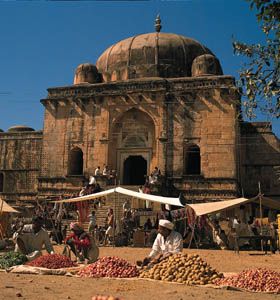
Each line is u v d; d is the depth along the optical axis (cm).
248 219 3128
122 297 880
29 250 1465
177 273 1116
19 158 4828
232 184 3734
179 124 3962
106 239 2992
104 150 4091
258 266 1761
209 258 2077
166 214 2905
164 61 4472
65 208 3638
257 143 4300
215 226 2859
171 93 4025
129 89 4128
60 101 4306
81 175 4078
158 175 3681
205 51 4722
